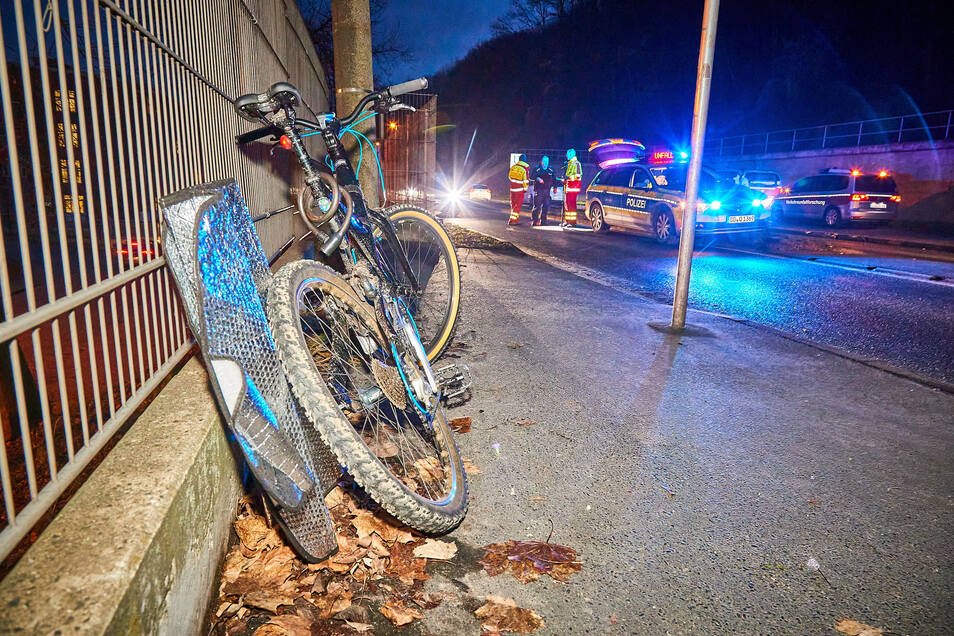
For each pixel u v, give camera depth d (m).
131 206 2.03
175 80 2.50
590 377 4.38
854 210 18.80
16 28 1.31
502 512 2.64
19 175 1.33
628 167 15.38
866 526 2.60
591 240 14.25
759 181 20.81
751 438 3.45
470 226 17.31
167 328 2.44
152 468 1.74
